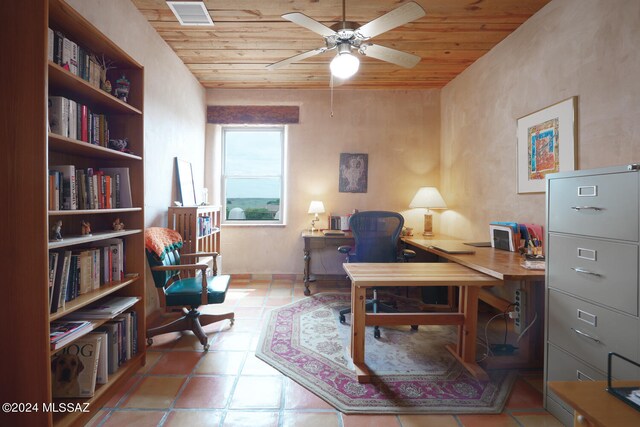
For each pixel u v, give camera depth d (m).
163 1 2.46
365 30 2.03
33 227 1.29
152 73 2.81
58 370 1.61
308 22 1.95
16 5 1.27
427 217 4.09
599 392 0.95
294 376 1.98
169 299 2.32
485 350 2.38
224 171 4.56
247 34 2.93
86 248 1.84
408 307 3.41
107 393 1.72
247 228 4.38
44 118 1.29
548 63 2.40
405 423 1.59
